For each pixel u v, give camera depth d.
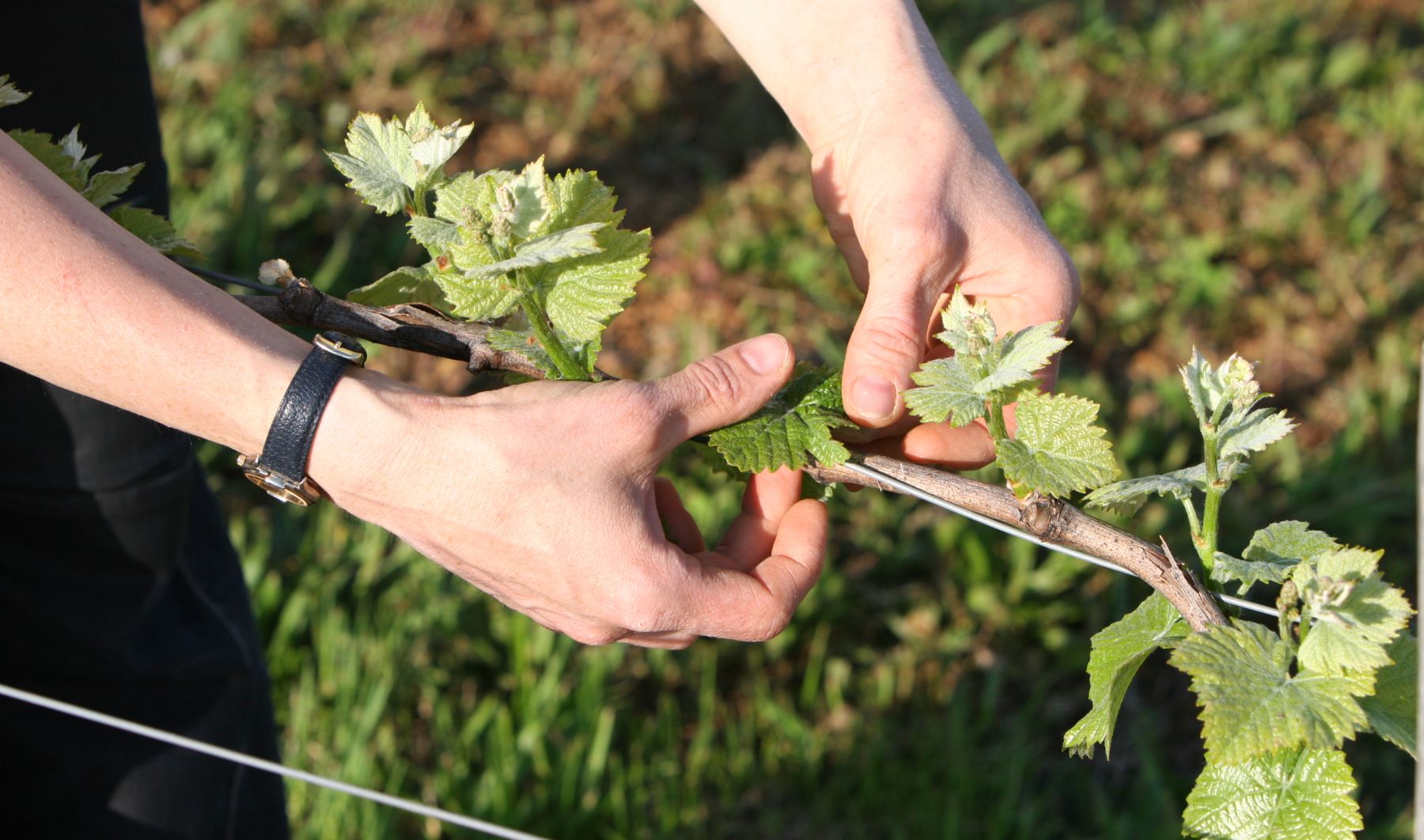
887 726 2.51
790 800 2.40
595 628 1.10
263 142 3.92
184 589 1.67
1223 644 0.82
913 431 1.20
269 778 1.81
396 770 2.28
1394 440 3.13
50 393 1.40
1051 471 0.91
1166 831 2.22
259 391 0.96
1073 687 2.62
